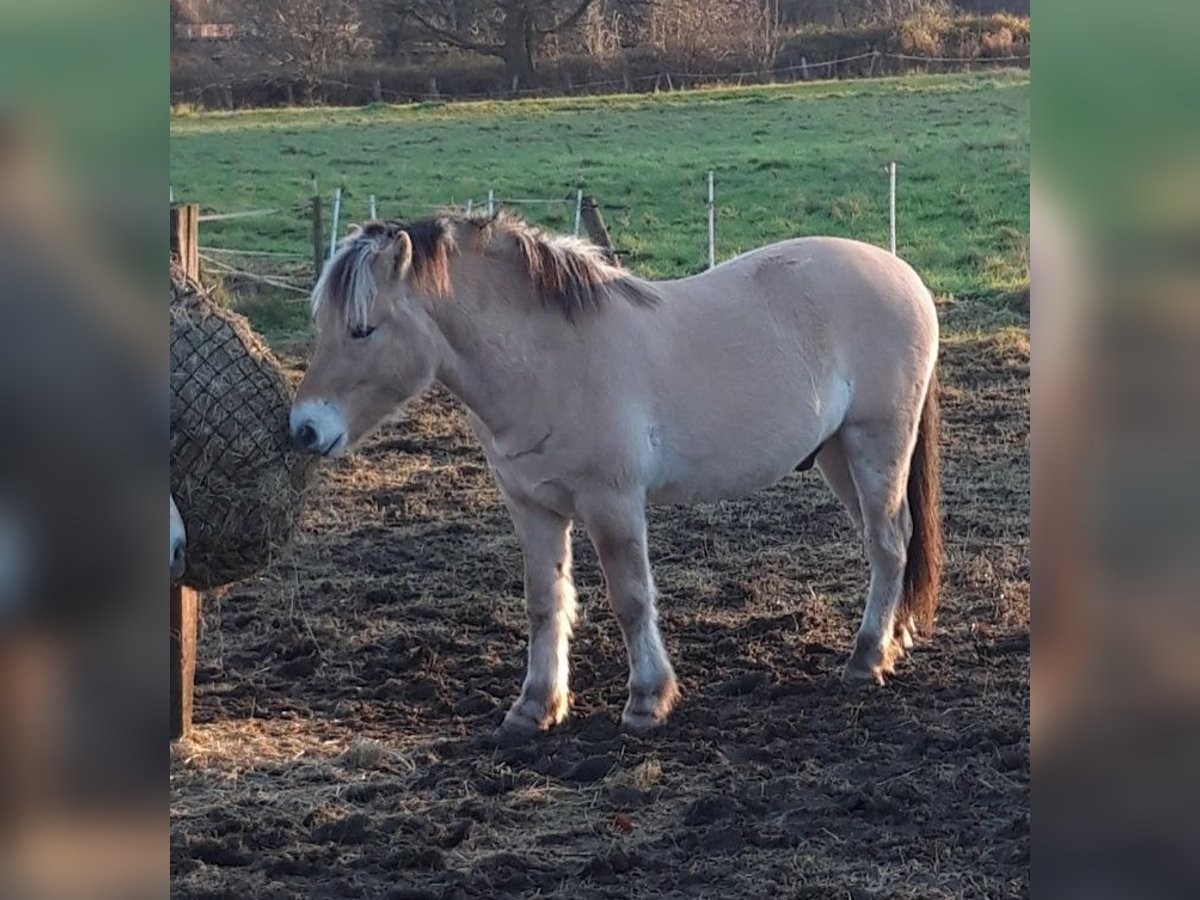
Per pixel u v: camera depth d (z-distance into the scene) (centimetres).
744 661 570
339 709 533
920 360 557
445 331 482
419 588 682
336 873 392
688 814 427
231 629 625
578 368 490
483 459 929
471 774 466
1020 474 862
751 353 521
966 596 657
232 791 453
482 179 1970
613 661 581
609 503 495
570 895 377
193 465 429
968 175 1869
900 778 450
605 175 1966
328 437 457
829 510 805
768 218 1753
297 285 1415
